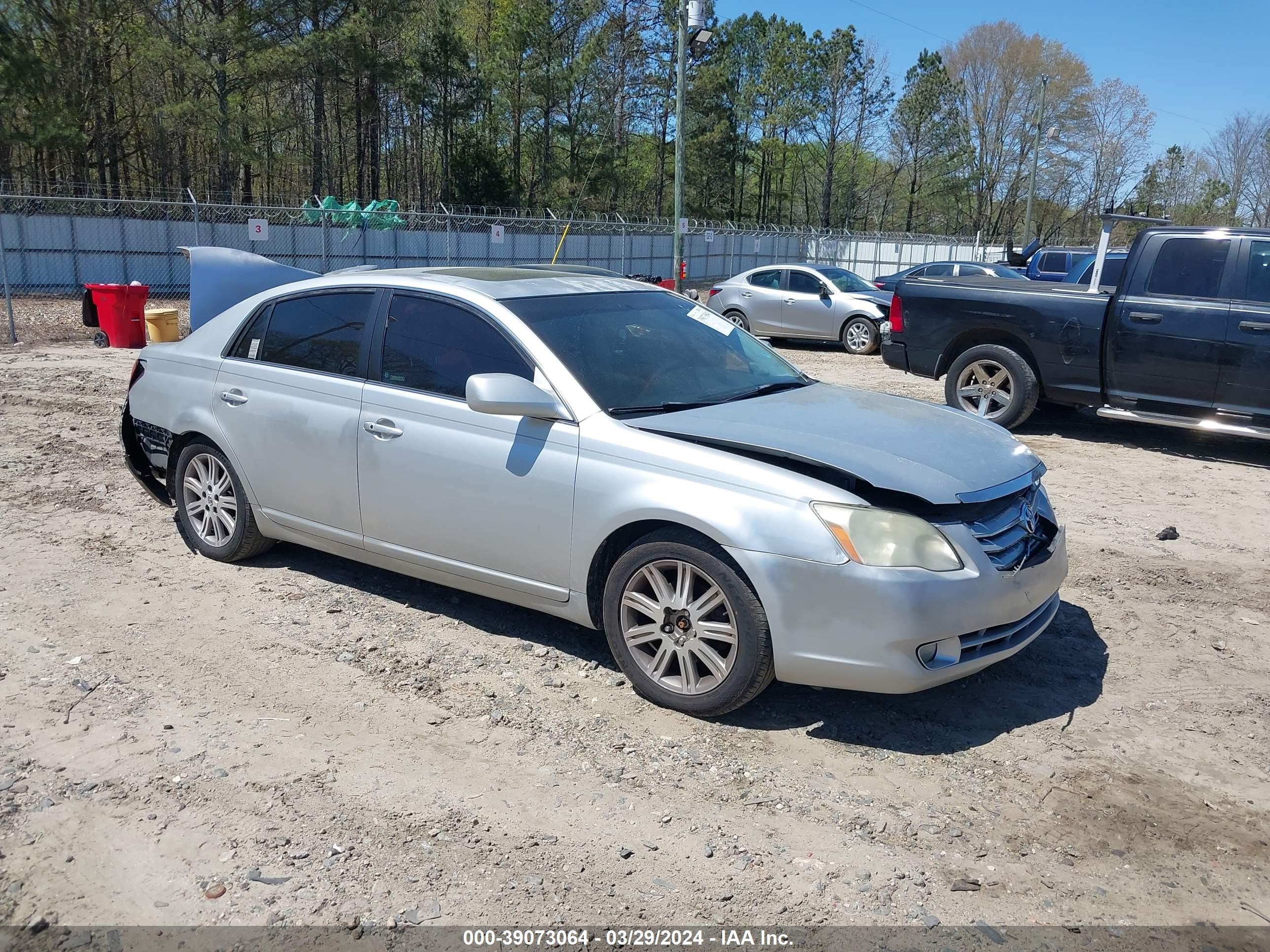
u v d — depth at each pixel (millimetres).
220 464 5504
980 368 9852
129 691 4055
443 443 4402
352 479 4754
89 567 5473
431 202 58281
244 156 35031
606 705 4039
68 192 35406
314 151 44938
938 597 3541
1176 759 3736
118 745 3637
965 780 3562
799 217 87375
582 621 4188
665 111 62375
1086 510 7152
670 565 3869
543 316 4496
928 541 3613
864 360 16297
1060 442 9547
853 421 4258
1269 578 5766
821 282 17594
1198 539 6484
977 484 3793
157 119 38750
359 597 5129
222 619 4816
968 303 9773
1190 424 8711
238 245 28953
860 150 74875
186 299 26234
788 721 3953
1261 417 8352
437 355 4562
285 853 3037
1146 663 4594
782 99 71875
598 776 3520
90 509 6578
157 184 44219
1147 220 9180
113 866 2963
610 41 55938
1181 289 8617
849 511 3572
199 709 3926
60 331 17297
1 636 4543
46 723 3779
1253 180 64562
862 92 72375
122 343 15125
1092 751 3783
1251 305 8258
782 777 3549
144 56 33656
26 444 8359
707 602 3809
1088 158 69625
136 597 5055
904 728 3920
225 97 34875
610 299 4887
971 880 3002
